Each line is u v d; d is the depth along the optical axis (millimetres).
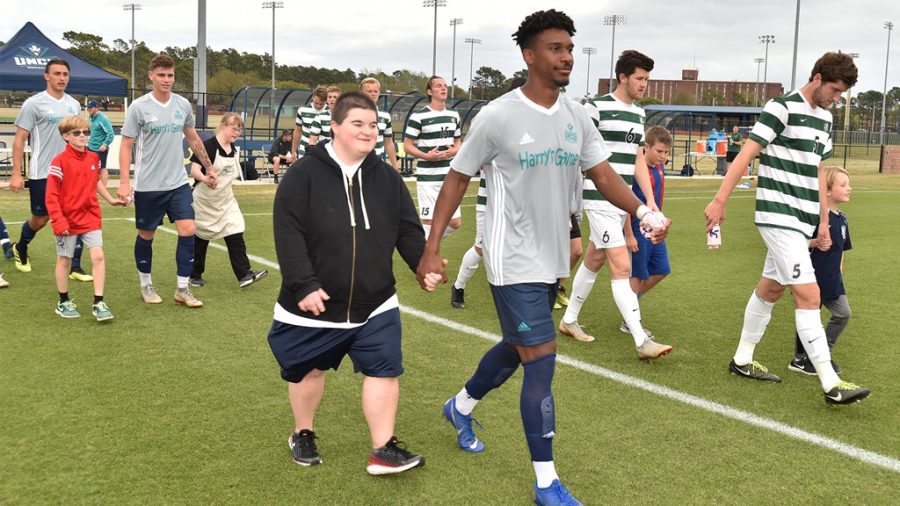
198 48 24406
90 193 5648
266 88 21203
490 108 3184
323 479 3314
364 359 3266
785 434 3881
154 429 3795
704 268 8508
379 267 3217
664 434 3861
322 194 3137
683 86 124750
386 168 3305
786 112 4270
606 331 5883
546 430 3100
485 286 7355
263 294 6766
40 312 5973
